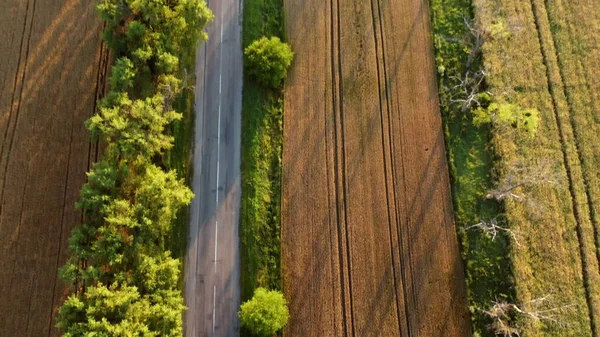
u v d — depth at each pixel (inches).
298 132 1488.7
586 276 1342.3
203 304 1350.9
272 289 1353.3
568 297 1330.0
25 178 1423.5
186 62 1530.5
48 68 1528.1
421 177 1448.1
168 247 1373.0
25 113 1481.3
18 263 1354.6
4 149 1449.3
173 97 1380.4
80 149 1456.7
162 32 1352.1
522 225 1385.3
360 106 1513.3
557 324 1307.8
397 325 1333.7
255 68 1477.6
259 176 1441.9
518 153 1454.2
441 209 1419.8
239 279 1370.6
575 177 1429.6
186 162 1451.8
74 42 1558.8
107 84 1517.0
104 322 1067.3
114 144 1237.1
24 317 1318.9
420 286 1358.3
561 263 1357.0
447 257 1379.2
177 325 1184.2
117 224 1180.5
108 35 1368.1
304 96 1520.7
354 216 1416.1
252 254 1376.7
